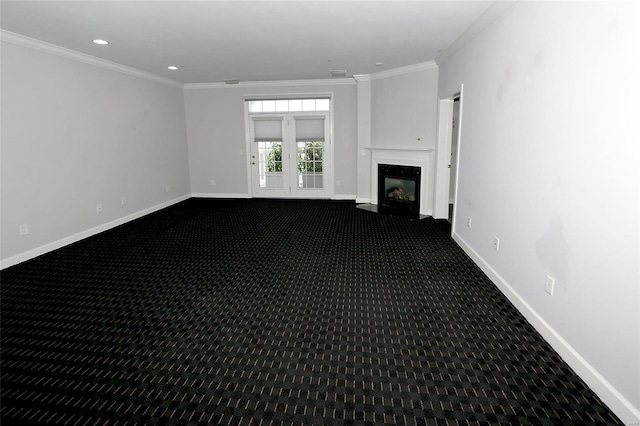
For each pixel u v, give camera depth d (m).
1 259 4.00
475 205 4.00
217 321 2.85
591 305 2.03
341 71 6.43
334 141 7.66
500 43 3.28
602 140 1.93
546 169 2.50
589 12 2.04
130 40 4.26
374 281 3.57
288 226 5.71
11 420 1.88
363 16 3.49
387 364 2.31
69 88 4.82
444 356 2.38
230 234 5.27
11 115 4.06
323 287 3.45
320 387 2.12
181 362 2.35
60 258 4.29
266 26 3.76
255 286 3.48
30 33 3.98
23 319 2.88
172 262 4.14
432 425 1.83
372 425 1.84
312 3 3.13
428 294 3.27
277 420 1.88
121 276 3.74
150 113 6.64
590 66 2.03
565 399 1.98
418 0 3.11
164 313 2.97
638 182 1.69
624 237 1.78
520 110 2.89
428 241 4.84
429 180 6.11
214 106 7.86
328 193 8.00
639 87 1.68
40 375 2.22
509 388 2.07
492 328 2.69
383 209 6.64
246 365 2.32
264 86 7.57
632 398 1.75
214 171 8.16
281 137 7.88
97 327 2.77
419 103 6.02
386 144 6.77
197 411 1.94
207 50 4.77
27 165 4.27
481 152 3.80
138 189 6.35
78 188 5.02
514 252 3.02
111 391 2.09
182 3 3.10
